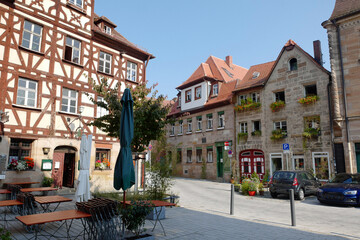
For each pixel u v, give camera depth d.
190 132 30.56
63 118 15.16
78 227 7.14
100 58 17.78
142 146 11.54
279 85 22.25
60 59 15.41
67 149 15.41
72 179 15.52
